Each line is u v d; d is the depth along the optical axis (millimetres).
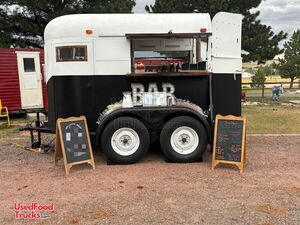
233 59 6746
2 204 4691
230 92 6758
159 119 6398
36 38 19719
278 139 8422
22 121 12008
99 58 6551
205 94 6691
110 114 6266
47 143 8109
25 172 6020
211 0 18922
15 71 12555
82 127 6148
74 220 4188
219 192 4984
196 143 6383
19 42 19000
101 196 4883
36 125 7457
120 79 6609
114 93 6629
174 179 5520
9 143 8258
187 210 4410
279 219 4156
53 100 6742
